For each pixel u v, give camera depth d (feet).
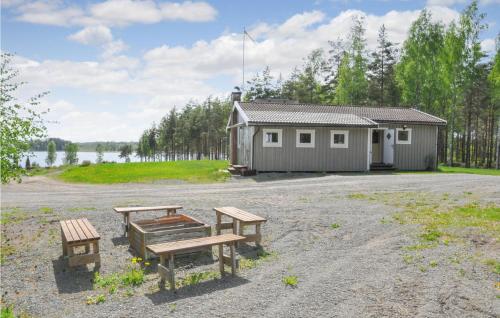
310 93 181.88
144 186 62.44
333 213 35.29
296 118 72.33
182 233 25.27
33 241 28.86
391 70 157.89
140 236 24.98
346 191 48.03
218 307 17.35
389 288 19.06
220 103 272.92
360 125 72.13
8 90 27.68
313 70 180.65
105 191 56.54
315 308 17.04
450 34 113.50
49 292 19.97
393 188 49.93
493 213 33.27
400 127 78.54
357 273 21.09
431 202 39.34
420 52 121.80
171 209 31.91
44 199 49.44
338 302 17.61
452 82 114.32
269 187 54.08
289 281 19.92
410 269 21.49
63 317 16.99
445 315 16.34
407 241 26.55
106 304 18.16
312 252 25.05
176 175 75.25
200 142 286.66
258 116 71.15
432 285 19.33
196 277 21.12
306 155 72.23
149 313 16.99
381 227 30.22
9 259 25.14
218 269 22.59
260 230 29.55
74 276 22.17
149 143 365.20
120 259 24.85
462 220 31.22
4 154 25.82
